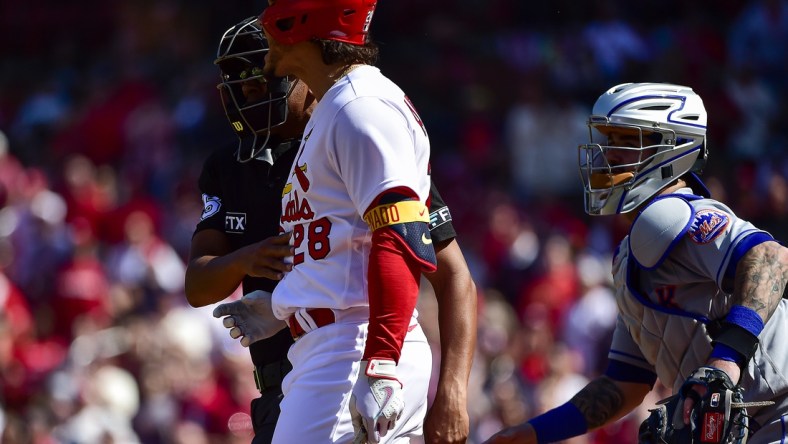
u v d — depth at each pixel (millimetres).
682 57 49469
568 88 50250
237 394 32531
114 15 63438
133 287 40250
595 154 13797
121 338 34469
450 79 53438
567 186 47125
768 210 40750
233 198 13469
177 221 46750
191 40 59594
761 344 12828
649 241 12555
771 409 12766
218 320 34750
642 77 50781
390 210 10594
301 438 11227
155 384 32562
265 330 12484
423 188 11422
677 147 13148
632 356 14234
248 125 12992
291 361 11812
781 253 12180
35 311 41094
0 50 64375
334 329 11258
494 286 41469
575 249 39969
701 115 13305
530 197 46281
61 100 58312
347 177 10961
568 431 14133
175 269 41688
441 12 56594
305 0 11336
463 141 50438
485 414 30656
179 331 33406
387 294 10414
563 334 36750
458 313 11828
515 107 49562
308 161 11328
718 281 12344
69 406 31859
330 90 11328
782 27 49719
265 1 60906
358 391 10391
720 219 12398
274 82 12820
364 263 11234
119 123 53938
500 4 56000
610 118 13203
